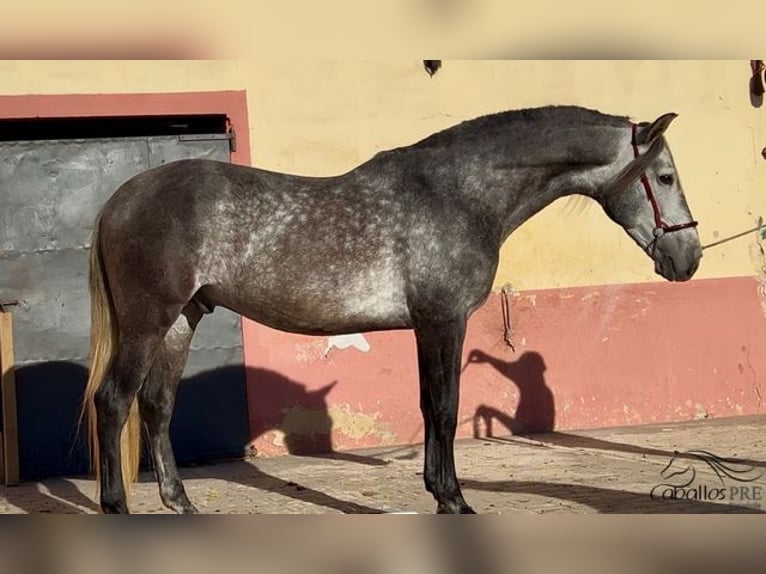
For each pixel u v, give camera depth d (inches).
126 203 193.3
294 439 290.7
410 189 193.9
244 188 193.3
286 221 191.8
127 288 190.9
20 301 273.6
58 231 276.5
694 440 287.9
